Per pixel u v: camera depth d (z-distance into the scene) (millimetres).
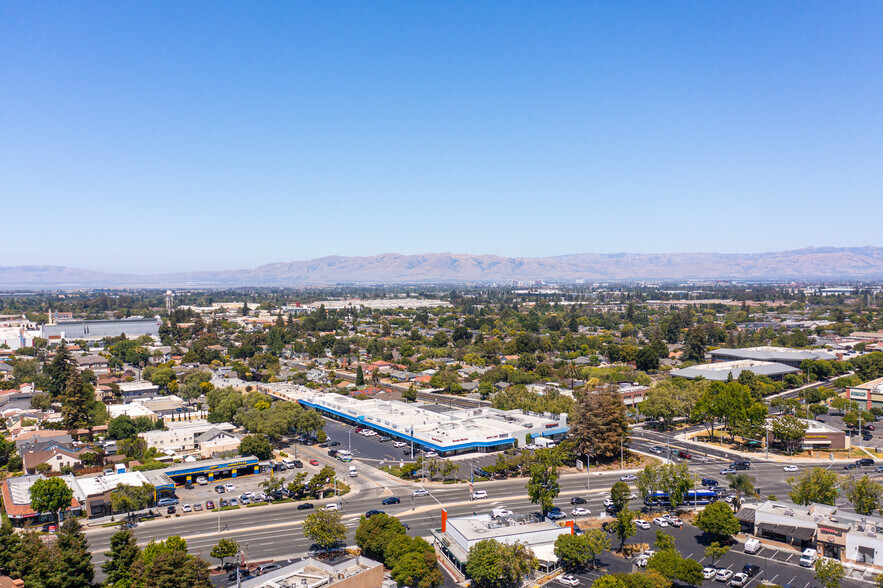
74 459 183625
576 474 186000
